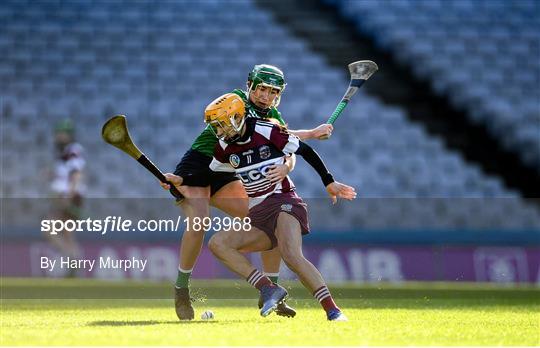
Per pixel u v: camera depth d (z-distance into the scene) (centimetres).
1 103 7069
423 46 7456
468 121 7144
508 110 7175
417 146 7000
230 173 2567
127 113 7062
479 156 6994
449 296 4078
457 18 7606
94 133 6969
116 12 7562
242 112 2161
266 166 2180
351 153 6888
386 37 7500
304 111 7106
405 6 7638
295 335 1812
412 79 7344
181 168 2523
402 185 6794
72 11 7538
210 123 2167
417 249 5456
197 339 1717
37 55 7331
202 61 7356
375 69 2583
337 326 2069
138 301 3600
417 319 2430
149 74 7275
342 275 5431
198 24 7544
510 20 7612
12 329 1991
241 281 4809
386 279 5434
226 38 7488
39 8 7544
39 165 6862
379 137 7000
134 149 2272
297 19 7612
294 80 7294
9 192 6750
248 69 7356
